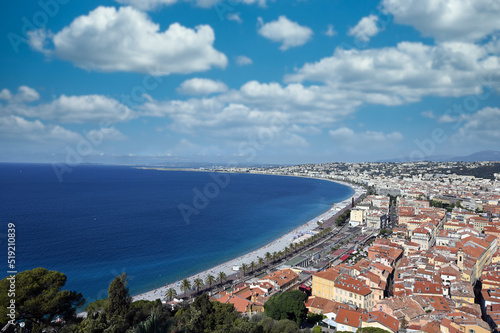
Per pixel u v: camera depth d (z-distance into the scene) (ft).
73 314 231.91
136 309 246.27
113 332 188.55
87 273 640.58
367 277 482.69
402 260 654.12
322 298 461.78
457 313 384.88
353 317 383.04
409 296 440.45
